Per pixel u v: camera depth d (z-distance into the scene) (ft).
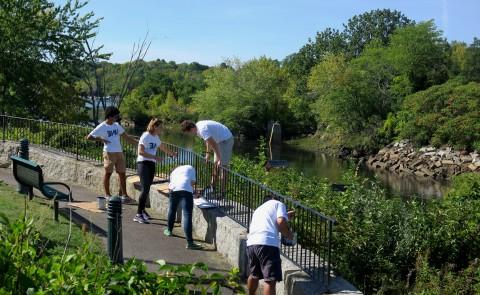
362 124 202.90
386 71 216.95
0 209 26.53
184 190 27.25
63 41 84.02
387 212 28.89
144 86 333.21
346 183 34.30
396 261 27.58
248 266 23.59
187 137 183.73
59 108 88.74
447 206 32.42
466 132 158.51
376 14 378.12
